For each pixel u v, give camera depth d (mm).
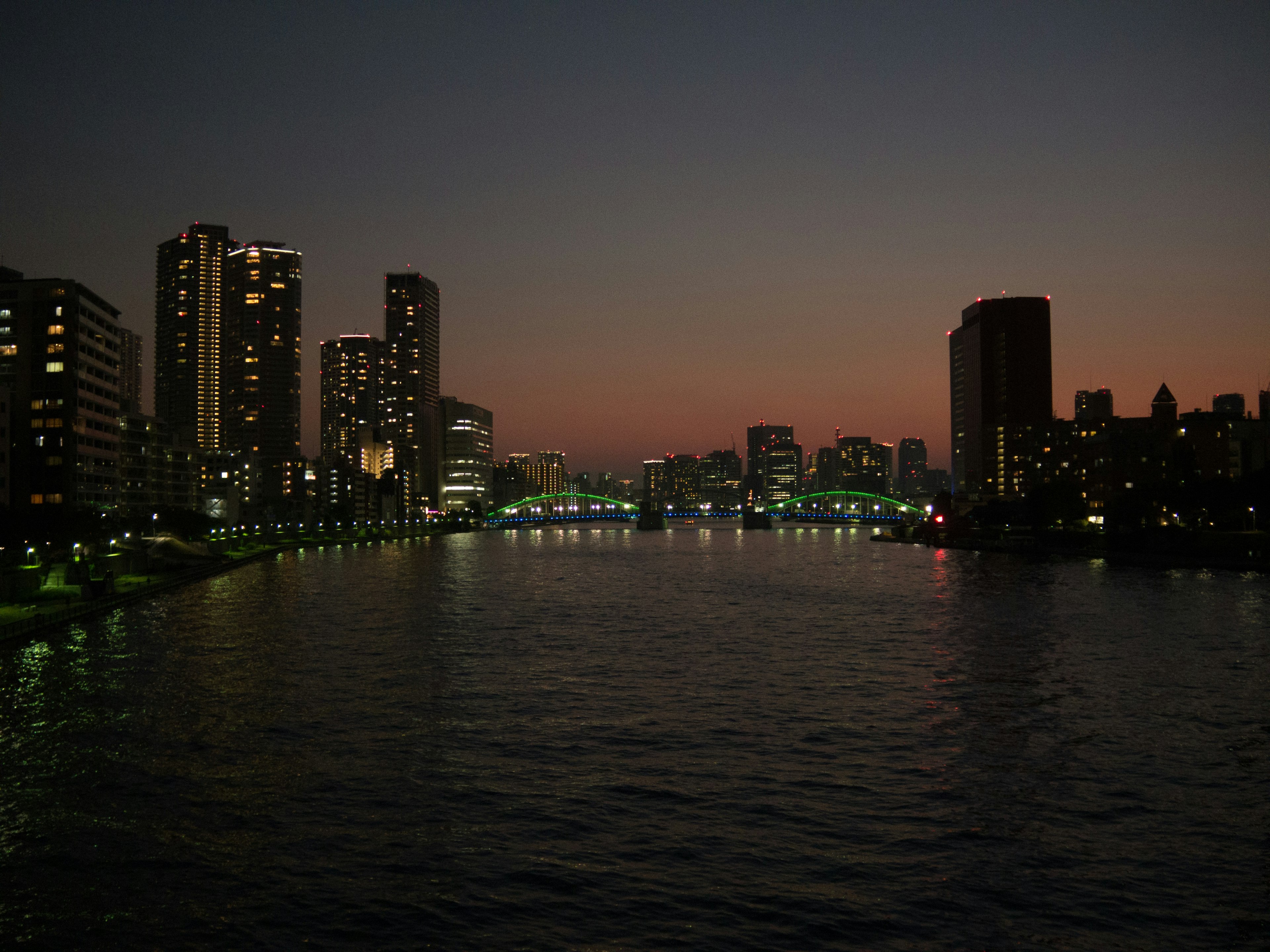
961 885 36688
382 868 38125
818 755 53688
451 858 39031
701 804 45469
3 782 48656
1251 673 77938
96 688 71938
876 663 83562
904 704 66500
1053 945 32344
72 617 106438
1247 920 33969
